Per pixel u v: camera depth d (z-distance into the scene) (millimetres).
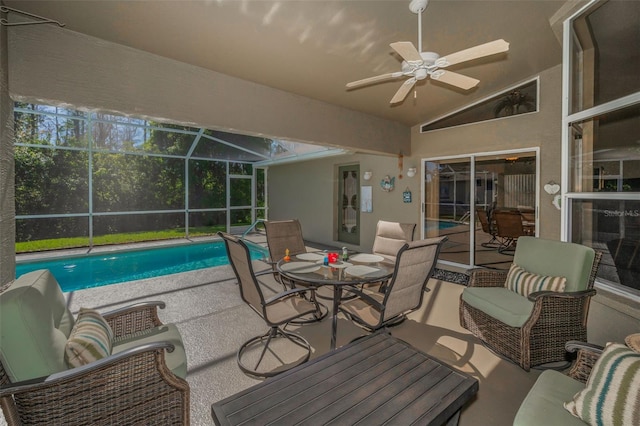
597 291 2717
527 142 4633
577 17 2811
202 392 2258
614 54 2572
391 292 2482
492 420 1977
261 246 8883
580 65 2914
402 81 4039
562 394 1525
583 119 2885
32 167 8062
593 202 2857
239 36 2855
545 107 4410
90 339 1660
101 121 6746
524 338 2461
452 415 1550
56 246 8398
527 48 3605
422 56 2340
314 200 8938
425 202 6121
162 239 9961
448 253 6117
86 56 2727
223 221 11523
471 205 5539
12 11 2344
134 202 9727
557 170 4344
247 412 1432
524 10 2805
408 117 5625
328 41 3002
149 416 1624
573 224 3064
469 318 3059
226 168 10977
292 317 2613
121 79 2906
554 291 2592
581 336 2553
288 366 2580
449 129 5590
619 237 2631
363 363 1827
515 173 6133
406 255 2408
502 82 4555
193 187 10781
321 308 3826
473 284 3199
